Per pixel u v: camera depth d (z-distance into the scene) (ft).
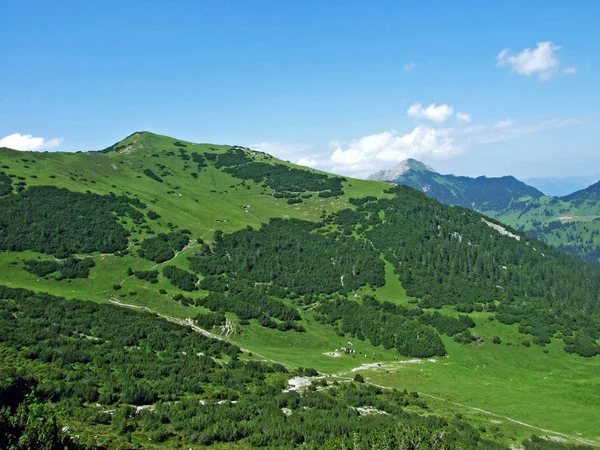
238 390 263.29
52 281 460.96
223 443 186.19
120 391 229.25
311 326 474.08
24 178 641.40
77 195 629.51
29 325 305.12
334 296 539.70
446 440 200.03
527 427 273.33
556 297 586.86
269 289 529.86
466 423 257.75
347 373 360.69
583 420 294.05
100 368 259.39
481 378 386.52
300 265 587.68
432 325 488.85
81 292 444.96
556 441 253.44
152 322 374.84
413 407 282.15
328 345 440.86
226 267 553.23
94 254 524.93
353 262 598.75
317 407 250.78
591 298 591.78
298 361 382.83
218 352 349.20
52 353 258.16
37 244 513.45
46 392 202.59
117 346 307.78
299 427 206.28
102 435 170.09
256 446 186.60
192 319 424.87
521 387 367.25
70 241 533.14
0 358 239.30
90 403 207.92
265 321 447.83
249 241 620.49
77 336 310.65
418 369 389.60
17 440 128.06
